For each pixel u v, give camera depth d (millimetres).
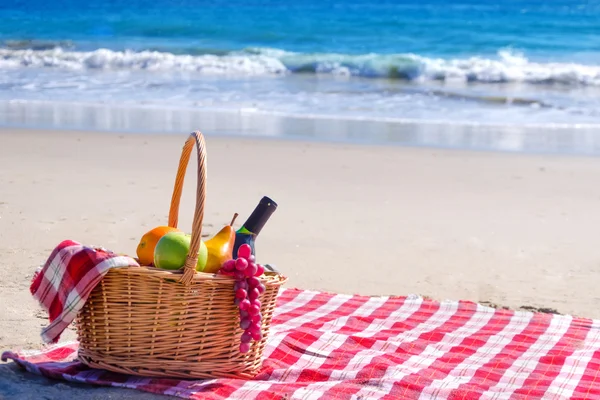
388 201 7480
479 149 10414
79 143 9953
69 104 13750
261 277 3482
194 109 13492
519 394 3393
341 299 4750
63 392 3246
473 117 13602
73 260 3258
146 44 24031
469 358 3896
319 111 13703
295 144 10359
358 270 5488
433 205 7395
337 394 3314
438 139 11141
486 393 3393
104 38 25281
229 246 3518
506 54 22641
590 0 30281
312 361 3779
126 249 5617
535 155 10062
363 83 17859
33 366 3461
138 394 3254
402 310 4609
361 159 9484
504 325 4422
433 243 6195
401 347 3984
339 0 29969
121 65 20297
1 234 5875
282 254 5766
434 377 3604
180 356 3355
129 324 3311
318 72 19812
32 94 14961
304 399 3250
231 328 3422
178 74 18922
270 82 17609
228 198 7301
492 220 6941
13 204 6773
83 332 3406
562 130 12383
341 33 25859
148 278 3246
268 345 3881
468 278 5414
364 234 6355
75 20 27422
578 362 3834
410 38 25000
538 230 6680
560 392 3434
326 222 6656
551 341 4180
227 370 3449
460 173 8883
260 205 3801
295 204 7207
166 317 3305
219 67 19844
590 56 22125
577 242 6359
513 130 12250
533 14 28094
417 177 8594
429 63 19531
